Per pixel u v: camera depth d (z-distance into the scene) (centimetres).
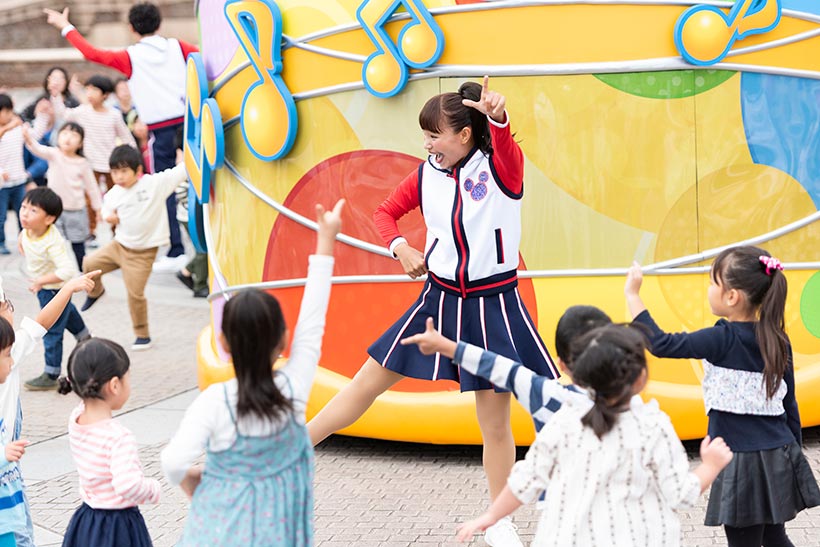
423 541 505
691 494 337
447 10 575
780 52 582
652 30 568
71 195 1212
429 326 371
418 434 614
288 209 632
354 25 592
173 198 1187
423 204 471
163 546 515
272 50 608
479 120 458
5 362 417
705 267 588
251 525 339
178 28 2100
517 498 344
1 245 1416
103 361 393
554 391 361
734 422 400
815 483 409
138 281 949
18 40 2231
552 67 571
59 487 619
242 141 654
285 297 643
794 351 601
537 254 590
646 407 341
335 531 521
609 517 331
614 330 334
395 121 595
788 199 594
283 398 341
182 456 333
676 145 579
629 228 585
